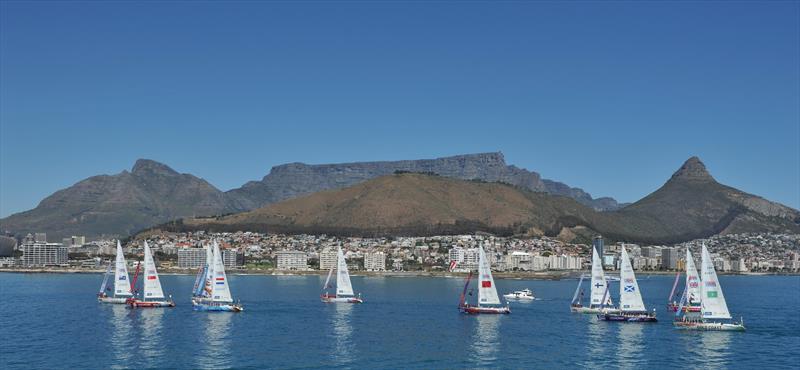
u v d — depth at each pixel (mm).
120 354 172500
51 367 158125
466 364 164750
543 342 193125
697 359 170250
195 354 173125
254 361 165750
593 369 160000
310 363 164250
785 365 164000
